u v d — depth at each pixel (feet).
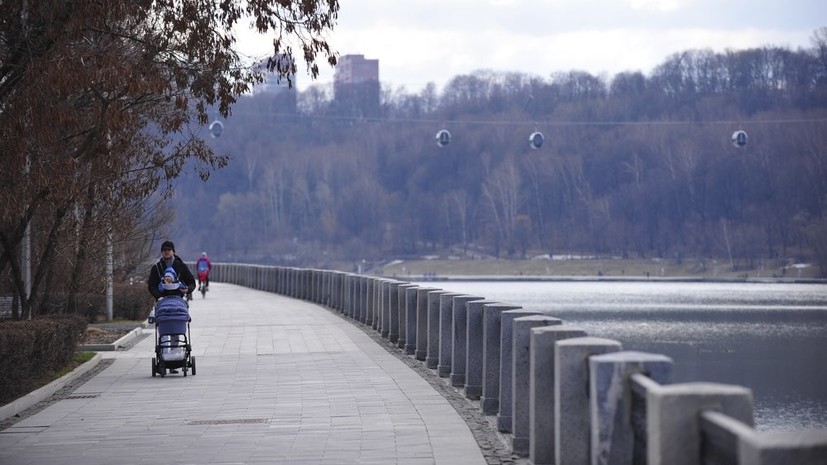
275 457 108.06
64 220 230.27
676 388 57.57
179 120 187.62
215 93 170.91
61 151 164.45
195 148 196.85
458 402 144.36
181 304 188.55
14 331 147.13
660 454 56.65
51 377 179.52
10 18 144.15
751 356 480.23
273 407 144.77
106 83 158.10
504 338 119.85
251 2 156.56
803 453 45.88
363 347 233.76
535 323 105.70
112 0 145.07
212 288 631.15
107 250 272.10
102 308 330.34
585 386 82.02
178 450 113.80
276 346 241.55
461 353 160.15
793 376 404.36
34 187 151.94
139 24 166.91
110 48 153.89
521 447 105.81
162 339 187.62
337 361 204.54
